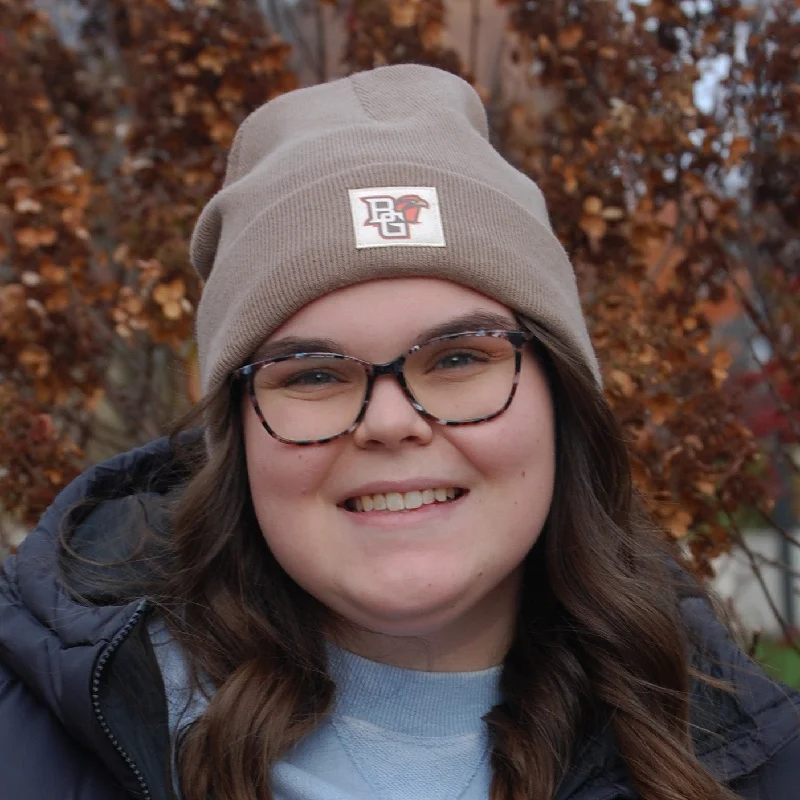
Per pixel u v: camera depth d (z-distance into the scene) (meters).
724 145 2.73
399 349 1.26
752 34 2.75
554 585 1.52
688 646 1.60
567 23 2.78
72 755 1.33
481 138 1.48
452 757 1.40
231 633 1.45
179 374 2.55
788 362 2.72
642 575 1.59
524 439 1.32
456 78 1.58
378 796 1.37
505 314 1.34
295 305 1.28
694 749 1.48
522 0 2.87
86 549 1.57
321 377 1.30
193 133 2.85
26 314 2.48
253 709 1.36
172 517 1.56
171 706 1.40
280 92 2.79
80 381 2.64
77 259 2.58
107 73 3.43
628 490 1.59
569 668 1.49
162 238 2.69
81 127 3.29
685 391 2.66
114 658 1.30
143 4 2.99
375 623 1.31
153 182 2.87
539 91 3.55
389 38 2.80
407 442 1.28
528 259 1.37
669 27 2.80
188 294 2.56
